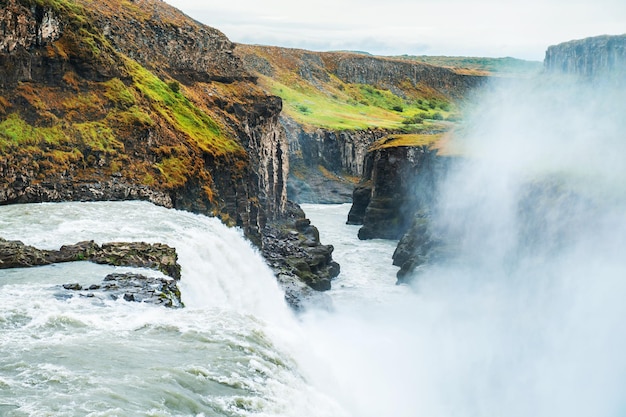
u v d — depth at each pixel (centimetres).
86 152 7562
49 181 7088
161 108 9175
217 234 7112
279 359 3638
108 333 3575
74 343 3378
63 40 8075
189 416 2792
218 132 10244
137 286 4431
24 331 3500
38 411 2620
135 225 6381
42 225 6072
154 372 3097
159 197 7656
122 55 9888
